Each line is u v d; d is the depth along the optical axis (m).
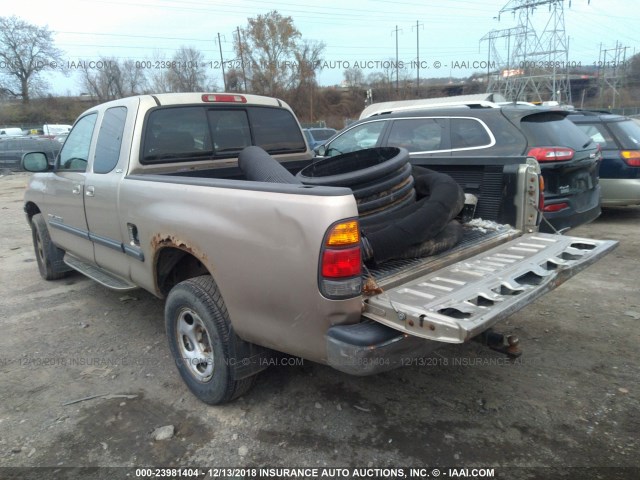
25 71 54.56
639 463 2.67
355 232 2.42
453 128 6.20
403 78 53.16
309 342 2.59
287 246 2.50
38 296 5.55
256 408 3.25
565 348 3.94
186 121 4.18
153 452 2.87
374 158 3.85
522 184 3.73
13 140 21.77
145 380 3.66
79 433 3.06
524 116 5.80
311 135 19.00
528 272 2.90
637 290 5.12
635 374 3.53
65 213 4.90
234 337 3.00
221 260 2.85
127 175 3.79
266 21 46.44
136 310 5.04
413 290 2.64
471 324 2.16
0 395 3.51
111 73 47.56
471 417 3.10
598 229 7.77
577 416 3.08
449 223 3.38
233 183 2.82
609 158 7.82
